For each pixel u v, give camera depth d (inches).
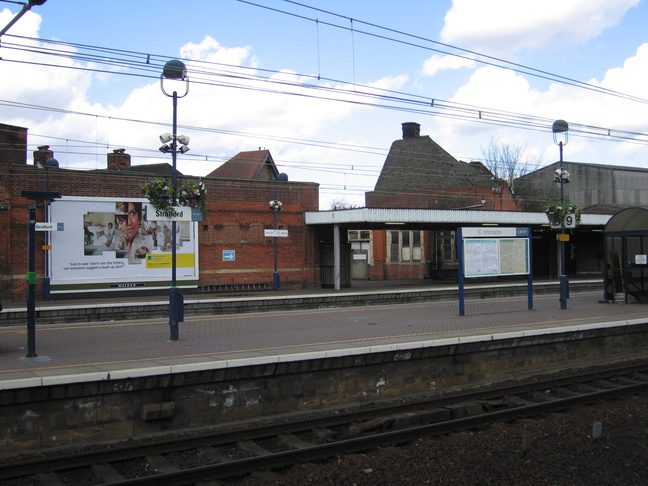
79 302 909.8
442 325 587.8
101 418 330.3
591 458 293.4
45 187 967.0
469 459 293.4
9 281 941.8
